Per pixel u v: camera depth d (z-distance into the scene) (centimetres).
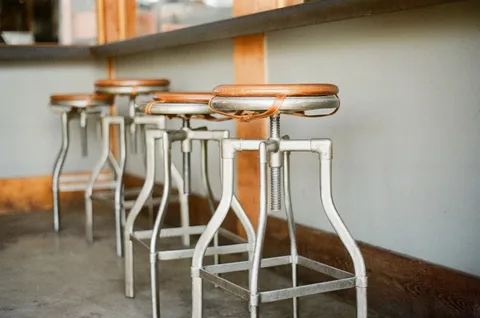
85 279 318
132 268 285
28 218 476
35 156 512
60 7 574
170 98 248
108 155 386
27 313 269
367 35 257
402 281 243
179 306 274
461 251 222
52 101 396
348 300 273
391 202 252
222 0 431
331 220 202
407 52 239
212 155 386
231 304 273
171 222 442
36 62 507
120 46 442
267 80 326
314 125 295
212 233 215
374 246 260
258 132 337
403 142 244
